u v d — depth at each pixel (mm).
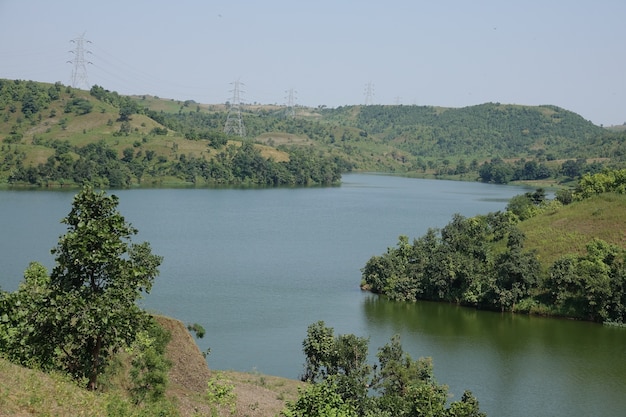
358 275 127062
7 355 31859
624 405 64062
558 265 101938
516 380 70875
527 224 133750
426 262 114000
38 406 26922
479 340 86625
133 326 32406
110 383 43688
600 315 97375
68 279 31422
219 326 89000
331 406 38375
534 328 93750
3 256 127438
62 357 34125
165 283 113750
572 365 76625
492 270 109000
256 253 147000
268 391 61719
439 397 50250
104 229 31047
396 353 60469
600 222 121812
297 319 94000
